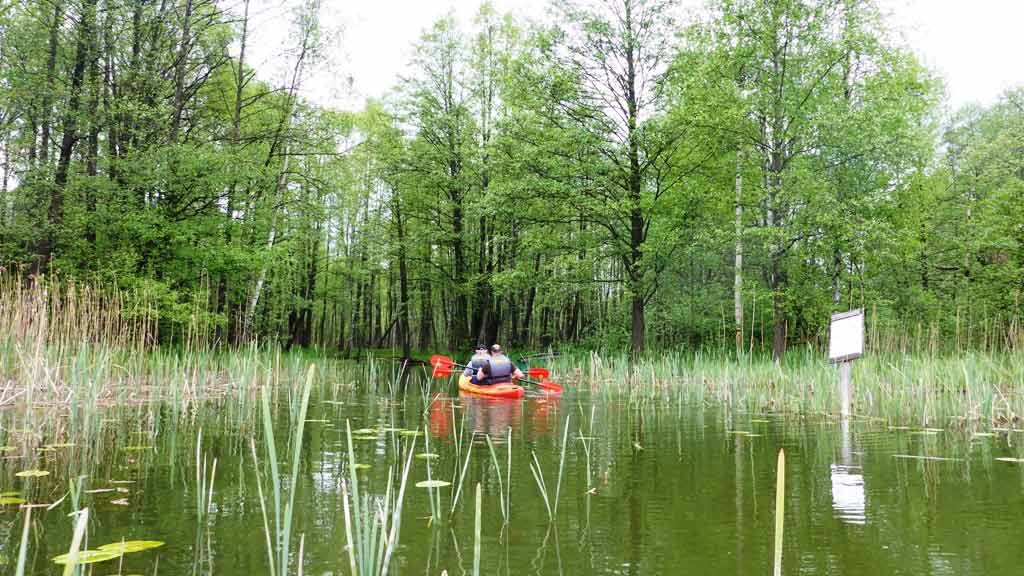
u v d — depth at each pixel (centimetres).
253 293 1897
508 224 2275
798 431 657
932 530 310
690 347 2086
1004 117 2366
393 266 2881
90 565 261
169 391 1006
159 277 1571
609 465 475
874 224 1411
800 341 1831
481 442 580
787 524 322
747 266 1778
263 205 1700
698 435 629
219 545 288
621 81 1864
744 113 1577
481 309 2672
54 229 1387
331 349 3431
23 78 1375
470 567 261
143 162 1453
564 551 282
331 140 1997
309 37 1888
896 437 612
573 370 1764
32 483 407
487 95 2619
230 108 2119
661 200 1828
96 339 996
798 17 1566
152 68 1570
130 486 401
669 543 293
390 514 342
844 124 1456
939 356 1202
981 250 1898
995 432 643
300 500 369
